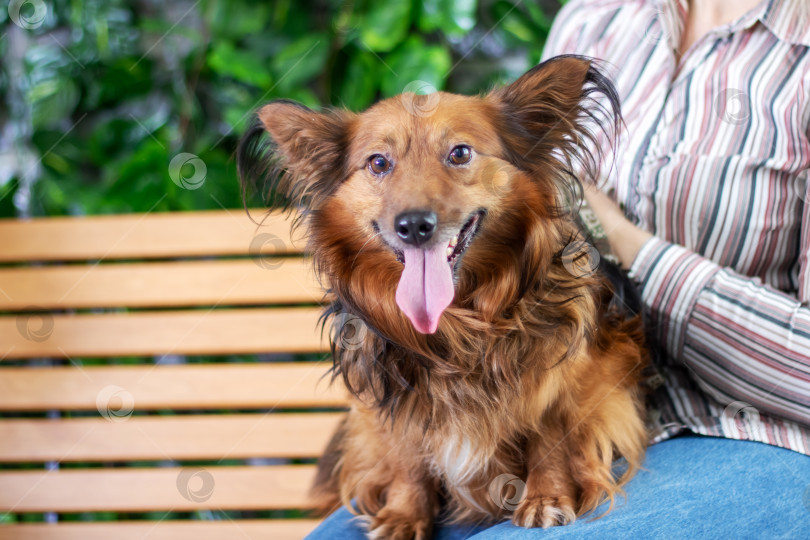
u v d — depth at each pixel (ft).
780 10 4.69
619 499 4.09
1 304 7.66
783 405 4.15
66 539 7.48
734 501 3.79
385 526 4.51
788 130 4.53
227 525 7.22
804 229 4.44
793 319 4.07
